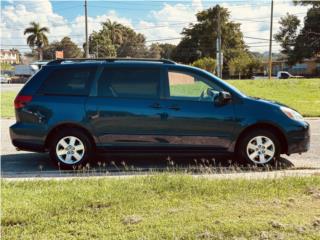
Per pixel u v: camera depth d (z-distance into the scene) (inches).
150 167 288.7
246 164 285.4
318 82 1417.3
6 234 159.5
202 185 213.6
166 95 286.0
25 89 293.1
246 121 281.7
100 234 156.9
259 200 191.0
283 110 286.2
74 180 234.8
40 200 196.2
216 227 158.7
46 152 309.7
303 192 202.5
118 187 215.3
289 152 284.8
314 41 3174.2
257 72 3410.4
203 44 3848.4
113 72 290.5
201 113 281.4
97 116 284.8
